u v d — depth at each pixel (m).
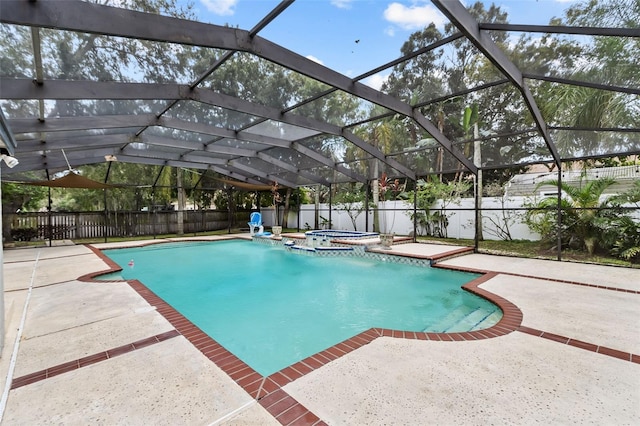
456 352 3.19
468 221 13.03
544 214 10.17
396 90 7.06
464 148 10.16
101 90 5.48
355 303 5.94
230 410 2.29
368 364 2.96
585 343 3.36
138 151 12.23
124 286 5.99
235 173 17.41
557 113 7.09
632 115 6.35
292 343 4.24
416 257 8.77
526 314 4.29
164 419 2.20
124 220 16.23
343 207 17.00
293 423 2.14
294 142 11.39
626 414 2.20
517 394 2.45
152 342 3.50
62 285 6.08
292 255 11.55
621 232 8.20
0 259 3.28
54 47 4.30
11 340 3.52
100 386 2.62
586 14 4.66
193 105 7.34
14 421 2.18
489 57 4.97
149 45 4.75
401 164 11.84
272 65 6.01
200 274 8.59
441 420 2.15
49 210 12.56
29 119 6.45
